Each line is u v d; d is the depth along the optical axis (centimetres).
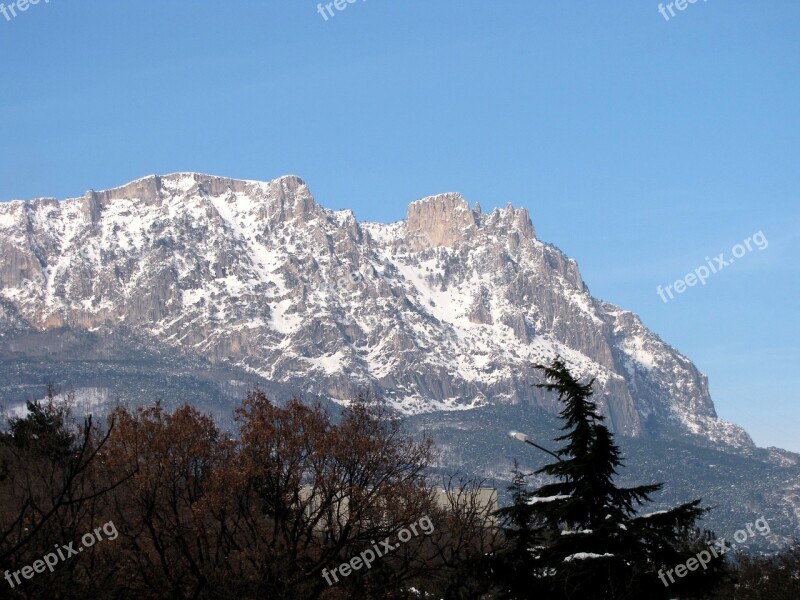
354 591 6075
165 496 6112
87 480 5962
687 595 5150
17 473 6056
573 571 5075
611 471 5306
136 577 5794
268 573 5797
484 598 6084
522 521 5331
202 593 5819
